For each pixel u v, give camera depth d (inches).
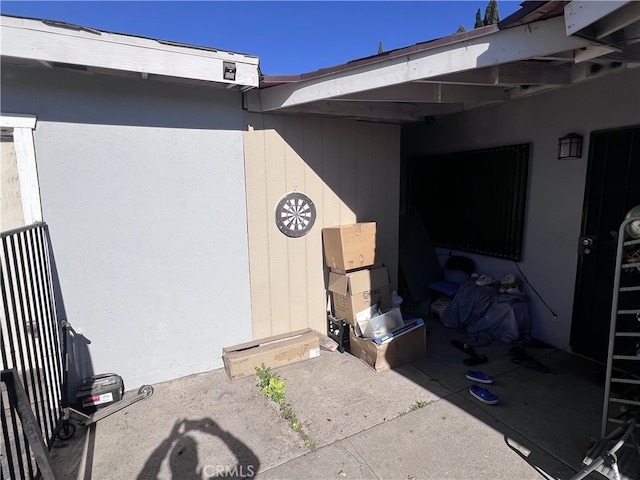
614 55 85.5
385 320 142.3
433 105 164.1
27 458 73.5
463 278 193.9
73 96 106.0
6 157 106.3
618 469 81.3
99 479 87.2
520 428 102.9
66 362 108.9
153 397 120.4
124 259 118.8
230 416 110.0
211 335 136.8
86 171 110.1
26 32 87.6
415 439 98.9
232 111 129.8
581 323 141.9
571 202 140.8
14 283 96.8
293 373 134.0
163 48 102.3
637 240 83.8
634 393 114.9
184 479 87.0
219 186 131.0
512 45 80.8
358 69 107.0
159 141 119.1
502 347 152.6
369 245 151.8
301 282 154.3
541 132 149.6
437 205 210.4
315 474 87.7
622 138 124.2
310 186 150.9
